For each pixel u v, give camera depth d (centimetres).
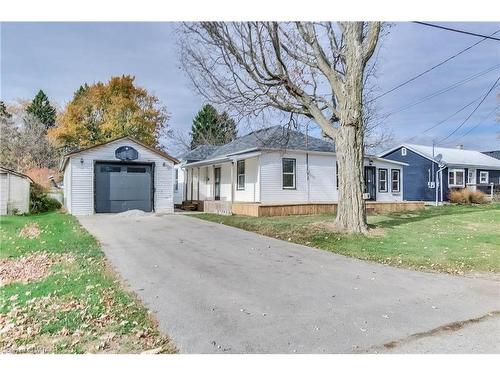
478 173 2883
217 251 845
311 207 1662
